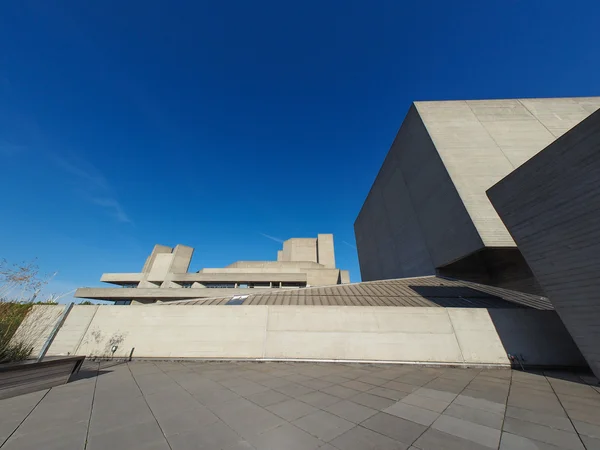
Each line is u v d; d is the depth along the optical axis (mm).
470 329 10219
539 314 10273
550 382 6855
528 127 20578
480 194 17406
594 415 4320
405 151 25859
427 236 21562
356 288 16672
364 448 3180
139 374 7504
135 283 42062
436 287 15938
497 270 18156
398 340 10188
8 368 4977
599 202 6426
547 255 7684
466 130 21078
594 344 6629
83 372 7684
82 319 10945
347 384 6453
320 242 53844
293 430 3664
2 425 3639
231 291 30891
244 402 4914
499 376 7676
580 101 22000
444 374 7906
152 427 3695
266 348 10250
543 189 7719
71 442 3193
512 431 3693
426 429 3740
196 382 6527
